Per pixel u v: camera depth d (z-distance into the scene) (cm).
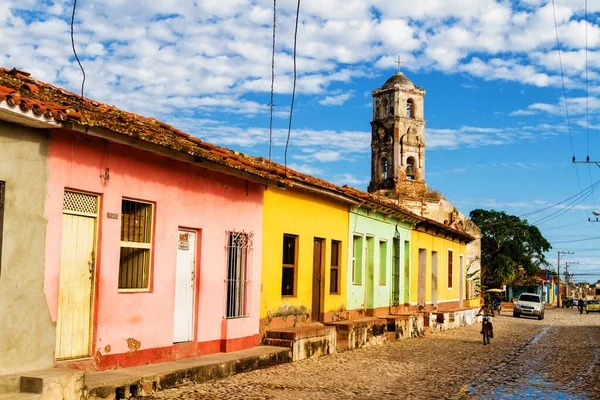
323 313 1875
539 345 2436
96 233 1032
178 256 1252
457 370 1553
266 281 1566
